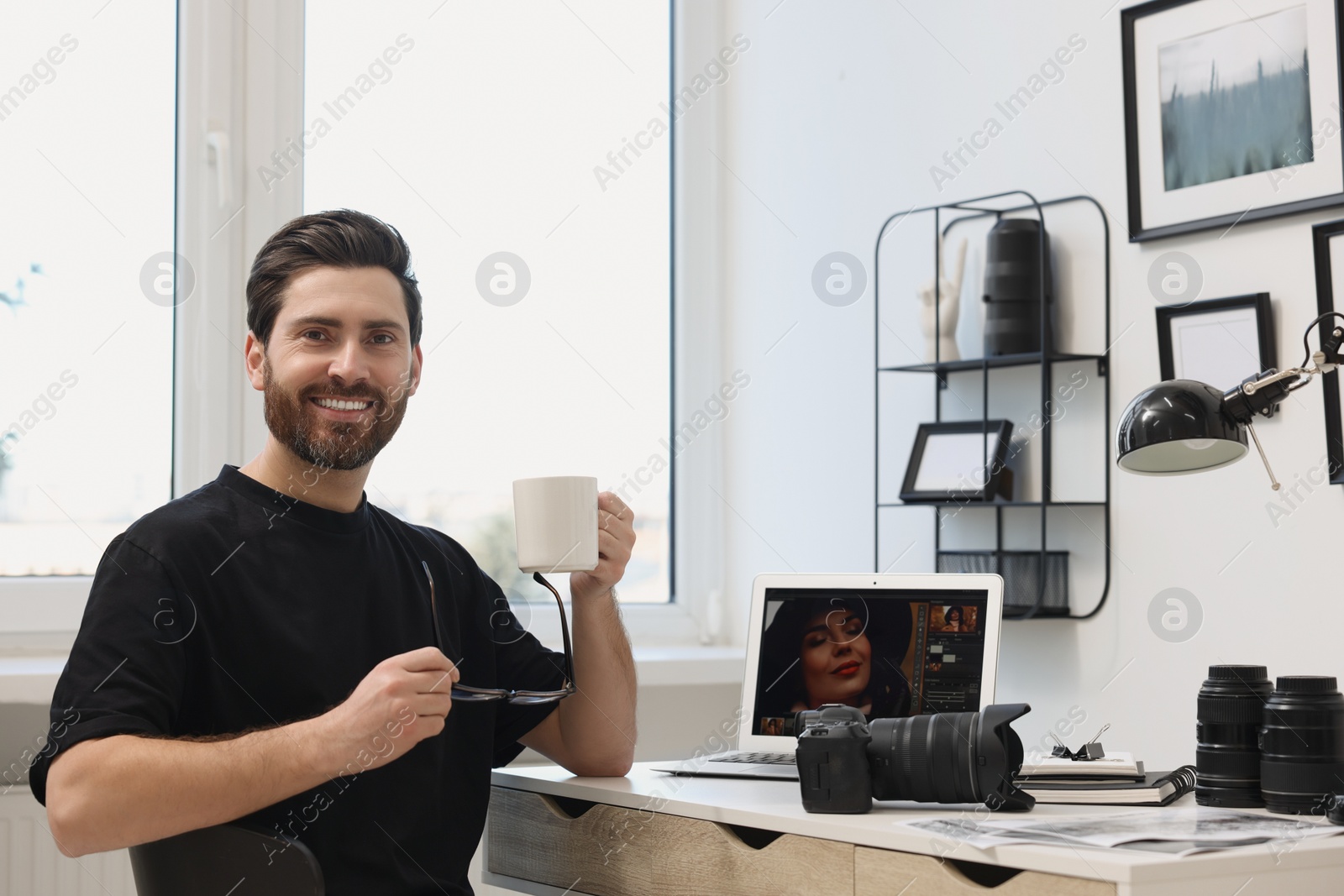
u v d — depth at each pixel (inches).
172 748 48.3
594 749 64.1
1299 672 70.1
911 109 97.0
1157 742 77.5
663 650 108.5
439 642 58.6
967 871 46.3
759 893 50.7
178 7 92.8
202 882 49.5
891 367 91.3
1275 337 72.2
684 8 114.4
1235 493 73.9
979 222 91.1
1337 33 69.5
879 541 98.1
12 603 85.7
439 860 59.4
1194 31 77.3
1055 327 85.4
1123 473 80.4
